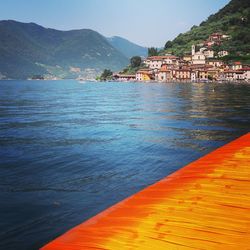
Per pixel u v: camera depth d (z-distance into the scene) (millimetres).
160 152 20250
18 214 10500
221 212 6258
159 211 6375
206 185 7844
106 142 23734
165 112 45844
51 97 86250
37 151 20531
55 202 11656
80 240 5414
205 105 56594
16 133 27906
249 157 10688
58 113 45188
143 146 22156
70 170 16078
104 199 12016
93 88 158500
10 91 125250
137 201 7027
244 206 6527
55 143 23328
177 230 5598
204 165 9812
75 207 11188
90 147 21844
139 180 14469
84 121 36469
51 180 14383
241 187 7652
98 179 14547
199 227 5688
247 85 164375
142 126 32219
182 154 19719
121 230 5672
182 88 136625
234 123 33875
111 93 107500
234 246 5090
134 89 137000
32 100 73438
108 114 43938
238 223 5816
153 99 74938
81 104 62438
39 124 33875
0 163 17359
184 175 8852
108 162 17750
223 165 9695
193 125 32562
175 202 6805
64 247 5242
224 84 180875
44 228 9500
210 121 35594
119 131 29156
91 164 17297
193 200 6879
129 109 51281
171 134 27234
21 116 41156
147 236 5430
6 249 8305
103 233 5605
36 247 8438
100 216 6355
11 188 13219
